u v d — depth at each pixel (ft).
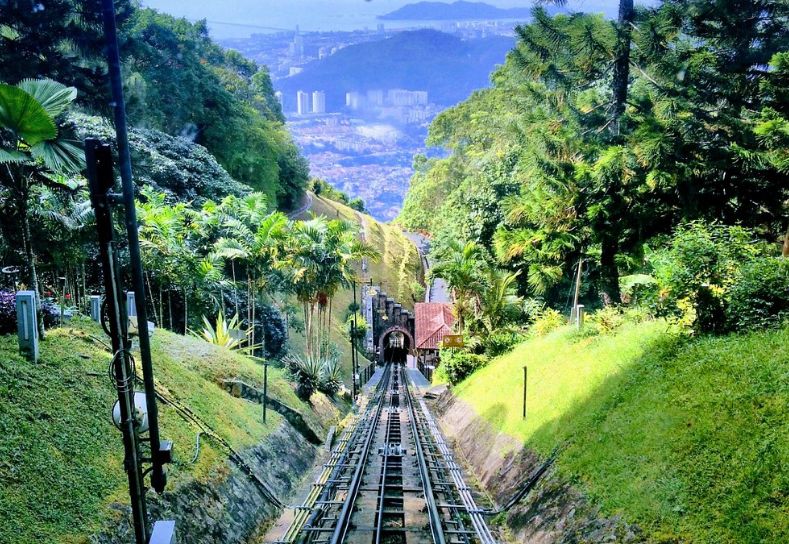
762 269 37.65
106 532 26.48
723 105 65.16
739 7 61.26
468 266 107.24
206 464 38.09
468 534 37.19
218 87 181.47
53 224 55.06
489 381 72.84
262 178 199.62
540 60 72.64
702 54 61.36
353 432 71.77
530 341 79.46
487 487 47.26
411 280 253.24
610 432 36.01
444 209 193.26
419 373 166.09
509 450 49.03
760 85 62.13
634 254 67.62
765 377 30.66
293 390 74.69
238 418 49.55
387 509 42.68
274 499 43.01
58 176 53.31
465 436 65.05
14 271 50.37
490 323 102.78
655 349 41.86
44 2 57.88
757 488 24.38
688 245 40.29
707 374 34.30
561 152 71.26
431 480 49.90
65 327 45.91
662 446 30.78
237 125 184.44
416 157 311.88
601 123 70.90
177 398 44.01
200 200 123.54
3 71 58.03
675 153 58.54
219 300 98.02
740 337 36.81
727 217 62.54
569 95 75.36
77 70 62.75
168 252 82.12
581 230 71.10
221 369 60.49
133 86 73.31
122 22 65.36
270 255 97.81
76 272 73.72
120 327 21.91
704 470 27.22
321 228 100.83
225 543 33.63
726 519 24.12
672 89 62.34
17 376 33.22
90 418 33.45
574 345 58.29
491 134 177.27
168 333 66.08
